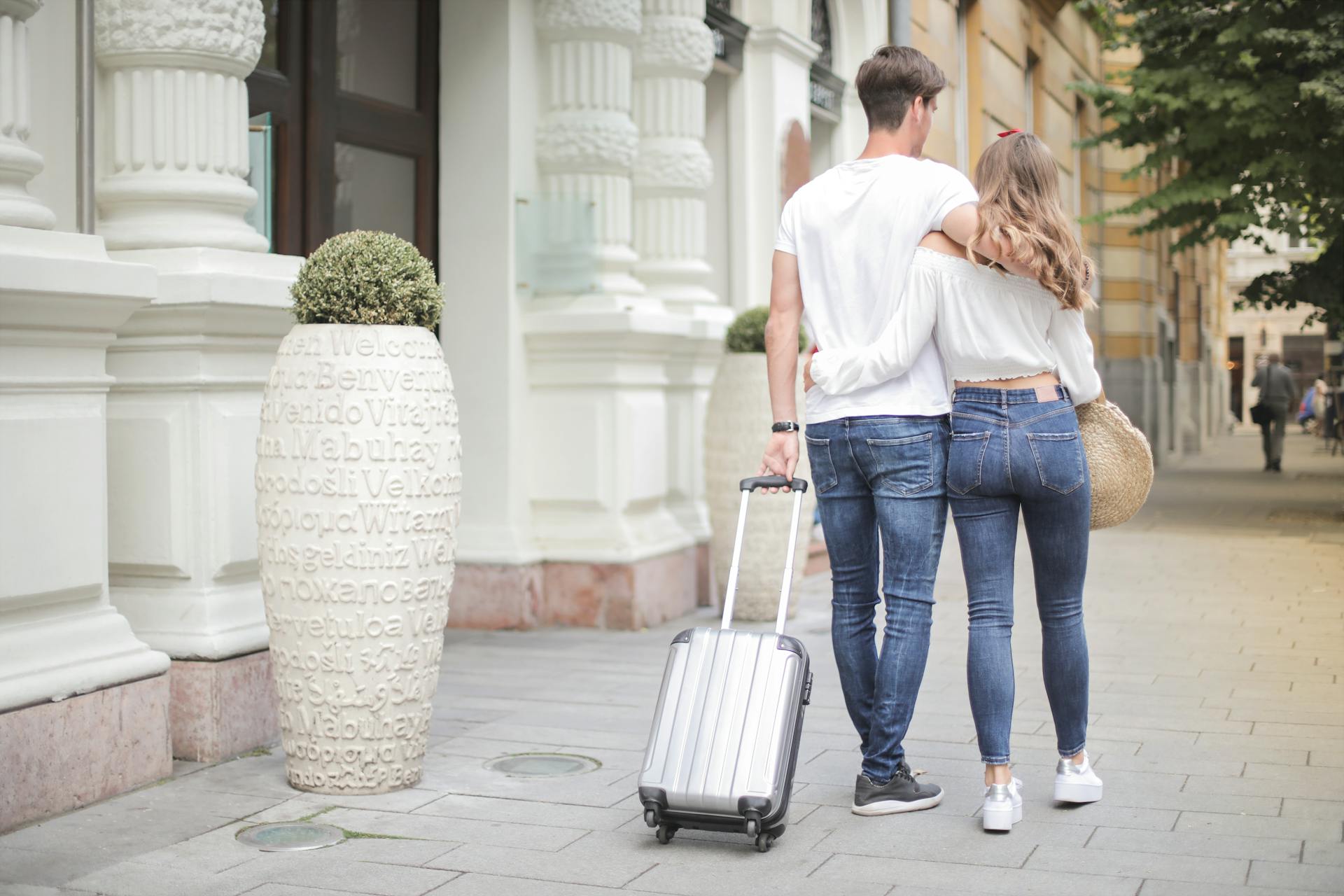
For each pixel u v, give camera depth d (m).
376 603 4.12
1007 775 3.81
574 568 7.32
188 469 4.66
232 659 4.67
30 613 4.07
